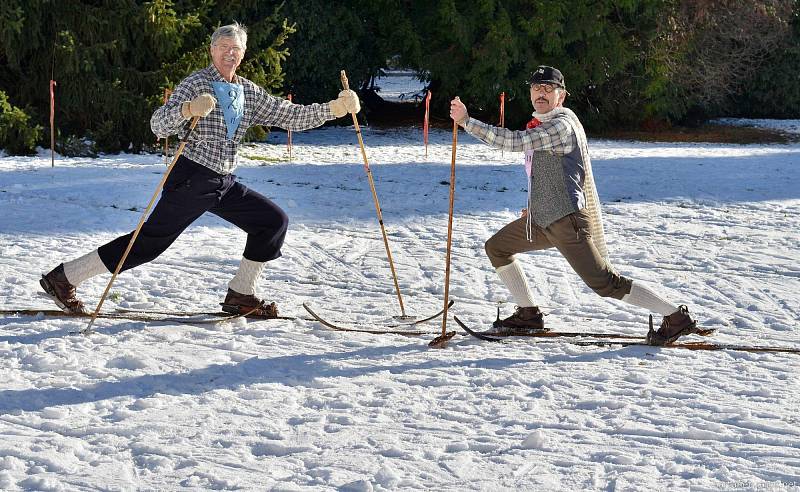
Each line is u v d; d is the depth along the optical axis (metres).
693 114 23.97
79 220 9.09
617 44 20.89
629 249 8.37
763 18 22.39
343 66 20.14
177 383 4.62
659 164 15.12
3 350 5.00
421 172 13.48
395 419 4.20
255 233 5.73
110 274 6.83
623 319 6.10
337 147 17.05
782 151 17.94
